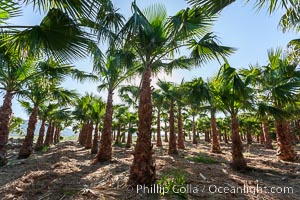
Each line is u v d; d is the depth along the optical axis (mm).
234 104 6598
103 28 3938
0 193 4023
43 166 6781
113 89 8680
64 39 3842
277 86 6500
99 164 7340
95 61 5246
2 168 6578
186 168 5941
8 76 7070
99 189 4121
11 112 7363
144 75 4871
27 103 13336
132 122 19375
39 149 14305
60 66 7336
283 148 8352
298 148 15797
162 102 12516
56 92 9820
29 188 4258
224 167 6926
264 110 6613
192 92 6938
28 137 10453
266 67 7582
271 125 21906
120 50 5457
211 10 3168
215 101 6965
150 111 4605
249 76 6414
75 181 4820
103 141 8094
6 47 4262
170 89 11773
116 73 8102
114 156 10227
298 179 5461
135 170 4293
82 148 15836
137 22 3939
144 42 4848
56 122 23516
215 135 13320
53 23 3592
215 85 6770
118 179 4684
